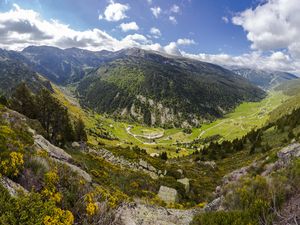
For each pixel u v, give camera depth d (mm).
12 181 9797
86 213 10469
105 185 21844
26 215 7359
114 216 11508
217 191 28906
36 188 10477
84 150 51000
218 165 79125
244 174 29828
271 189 13859
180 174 49906
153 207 18203
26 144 16953
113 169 38344
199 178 52438
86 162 34031
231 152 98125
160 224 14617
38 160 12438
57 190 10945
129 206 16250
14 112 35875
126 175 35594
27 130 26000
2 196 7594
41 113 55562
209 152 101312
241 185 17719
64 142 45969
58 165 14383
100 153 52844
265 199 13320
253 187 15258
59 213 8156
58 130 56281
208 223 11531
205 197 34656
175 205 25062
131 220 13062
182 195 33156
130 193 25656
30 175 10914
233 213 11688
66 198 10570
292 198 12484
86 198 11219
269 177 16531
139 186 31641
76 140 61781
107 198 13562
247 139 111062
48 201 8773
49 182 10891
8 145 12594
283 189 13391
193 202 30453
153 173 44625
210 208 18359
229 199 15758
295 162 17062
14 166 10188
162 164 57500
